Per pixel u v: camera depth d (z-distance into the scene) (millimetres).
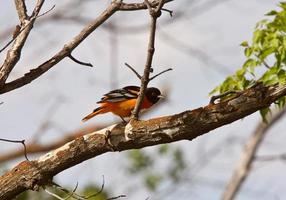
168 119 9906
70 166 10438
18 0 10555
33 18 10367
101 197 22297
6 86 10352
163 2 9500
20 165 10484
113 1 10773
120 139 10125
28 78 10469
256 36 13156
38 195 20266
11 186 10422
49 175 10461
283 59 12445
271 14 13414
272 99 9570
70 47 10695
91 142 10227
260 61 12820
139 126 10008
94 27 10750
